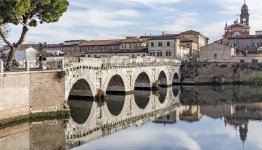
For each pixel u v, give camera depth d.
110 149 37.94
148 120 56.09
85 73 64.62
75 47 163.00
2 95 44.88
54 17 54.75
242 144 41.72
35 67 53.69
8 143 38.62
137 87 100.88
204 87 111.81
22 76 47.78
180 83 122.44
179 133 46.88
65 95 55.31
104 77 72.62
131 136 44.44
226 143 42.06
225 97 86.62
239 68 122.12
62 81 53.19
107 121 53.94
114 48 152.62
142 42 148.25
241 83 122.25
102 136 44.00
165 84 111.31
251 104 75.31
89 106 65.56
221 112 65.06
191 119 57.66
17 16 49.88
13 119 46.69
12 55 53.12
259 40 155.62
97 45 156.25
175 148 39.16
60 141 40.47
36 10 53.25
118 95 83.81
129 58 85.06
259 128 50.97
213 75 122.25
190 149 39.09
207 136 45.53
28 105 49.16
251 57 130.25
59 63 54.03
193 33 157.38
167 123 53.81
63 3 54.50
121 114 60.50
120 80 83.38
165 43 132.12
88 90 68.75
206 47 133.75
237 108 69.81
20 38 53.28
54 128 46.59
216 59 132.75
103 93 70.50
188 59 139.12
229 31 170.12
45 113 51.06
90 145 39.41
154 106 71.00
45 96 51.00
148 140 42.50
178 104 74.62
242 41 157.88
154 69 100.94
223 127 51.47
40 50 116.56
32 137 41.50
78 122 51.88
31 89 49.34
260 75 121.88
